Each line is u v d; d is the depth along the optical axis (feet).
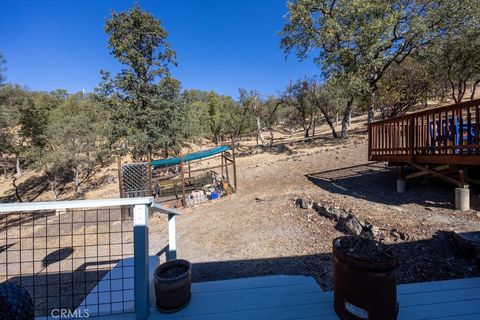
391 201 19.24
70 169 61.93
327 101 65.57
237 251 17.03
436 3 38.22
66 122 63.00
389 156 21.95
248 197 30.37
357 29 43.73
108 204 6.01
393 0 40.16
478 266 10.54
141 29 46.03
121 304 7.01
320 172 33.71
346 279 5.92
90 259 20.85
